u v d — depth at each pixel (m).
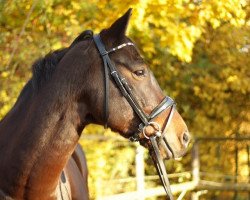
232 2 6.30
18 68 6.89
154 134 3.19
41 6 6.46
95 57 3.15
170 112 3.22
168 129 3.21
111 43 3.17
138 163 6.93
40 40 6.92
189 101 8.98
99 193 6.20
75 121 3.15
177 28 6.36
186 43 6.32
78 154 4.51
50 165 3.11
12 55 6.22
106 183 6.90
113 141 7.29
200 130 8.92
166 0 6.09
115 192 7.14
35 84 3.23
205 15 6.36
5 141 3.24
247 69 8.62
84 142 6.91
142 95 3.16
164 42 6.36
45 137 3.11
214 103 8.92
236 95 9.07
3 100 6.70
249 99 9.06
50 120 3.12
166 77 8.60
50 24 6.87
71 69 3.16
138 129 3.16
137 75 3.15
